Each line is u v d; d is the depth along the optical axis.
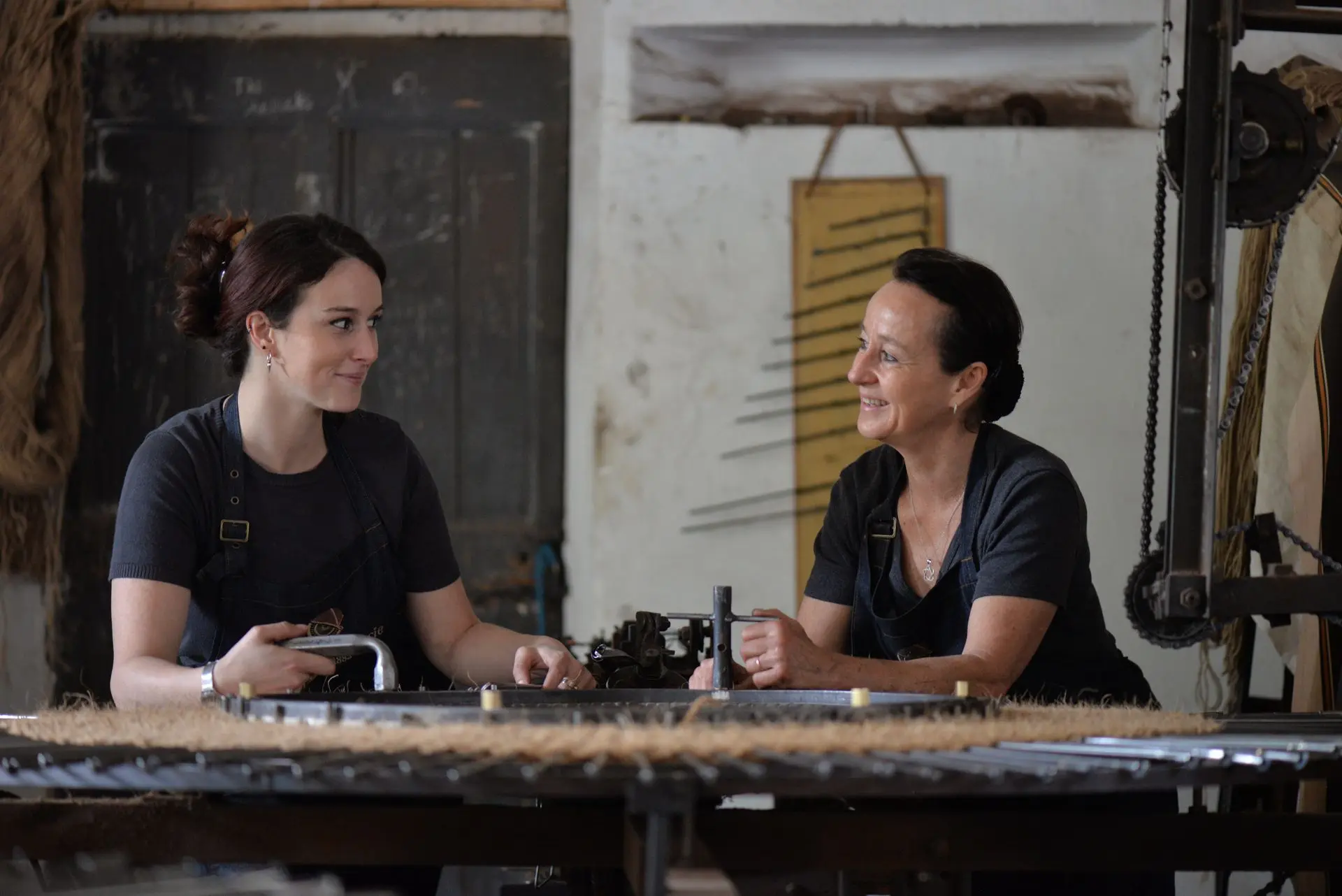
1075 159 4.07
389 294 4.16
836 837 1.21
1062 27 4.01
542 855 1.28
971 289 2.11
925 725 1.33
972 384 2.12
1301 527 2.69
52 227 4.01
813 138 4.10
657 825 1.01
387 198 4.16
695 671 2.03
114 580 2.02
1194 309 1.67
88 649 4.09
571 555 4.16
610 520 4.07
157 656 1.95
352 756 1.11
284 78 4.14
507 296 4.17
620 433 4.09
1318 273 2.78
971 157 4.08
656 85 4.13
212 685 1.74
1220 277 1.66
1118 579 4.03
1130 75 4.11
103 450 4.12
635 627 2.33
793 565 4.05
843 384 4.08
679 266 4.09
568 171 4.16
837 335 4.08
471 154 4.16
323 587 2.14
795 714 1.40
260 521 2.10
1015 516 2.04
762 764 1.05
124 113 4.12
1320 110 1.79
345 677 2.20
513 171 4.16
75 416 4.04
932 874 1.36
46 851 1.25
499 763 1.04
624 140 4.09
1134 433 4.05
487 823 1.28
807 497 4.07
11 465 3.89
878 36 4.07
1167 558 1.66
